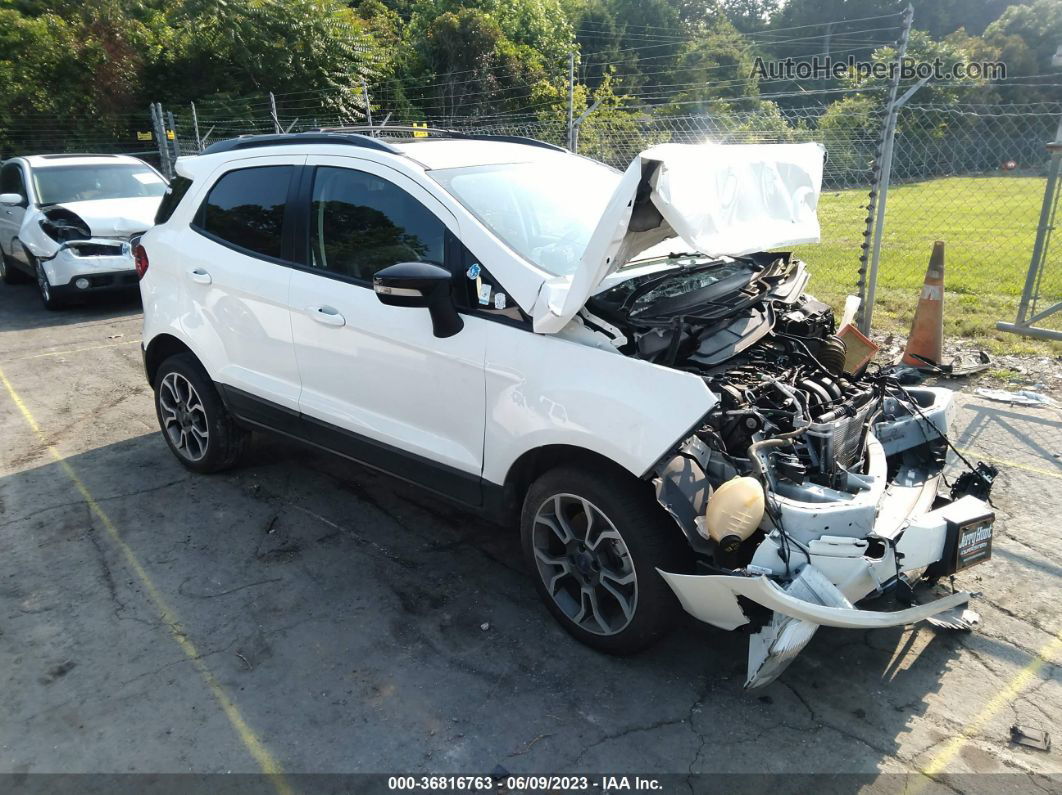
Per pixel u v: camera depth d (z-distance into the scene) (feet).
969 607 10.78
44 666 9.87
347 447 12.17
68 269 27.78
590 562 9.70
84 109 81.87
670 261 11.58
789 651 8.01
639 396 8.56
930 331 19.79
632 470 8.57
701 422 8.15
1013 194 35.27
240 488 14.73
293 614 10.90
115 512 13.84
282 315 12.46
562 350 9.27
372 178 11.51
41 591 11.50
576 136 28.68
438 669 9.78
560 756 8.41
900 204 41.88
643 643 9.45
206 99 80.53
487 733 8.73
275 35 84.02
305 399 12.50
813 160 11.12
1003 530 12.70
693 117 31.60
